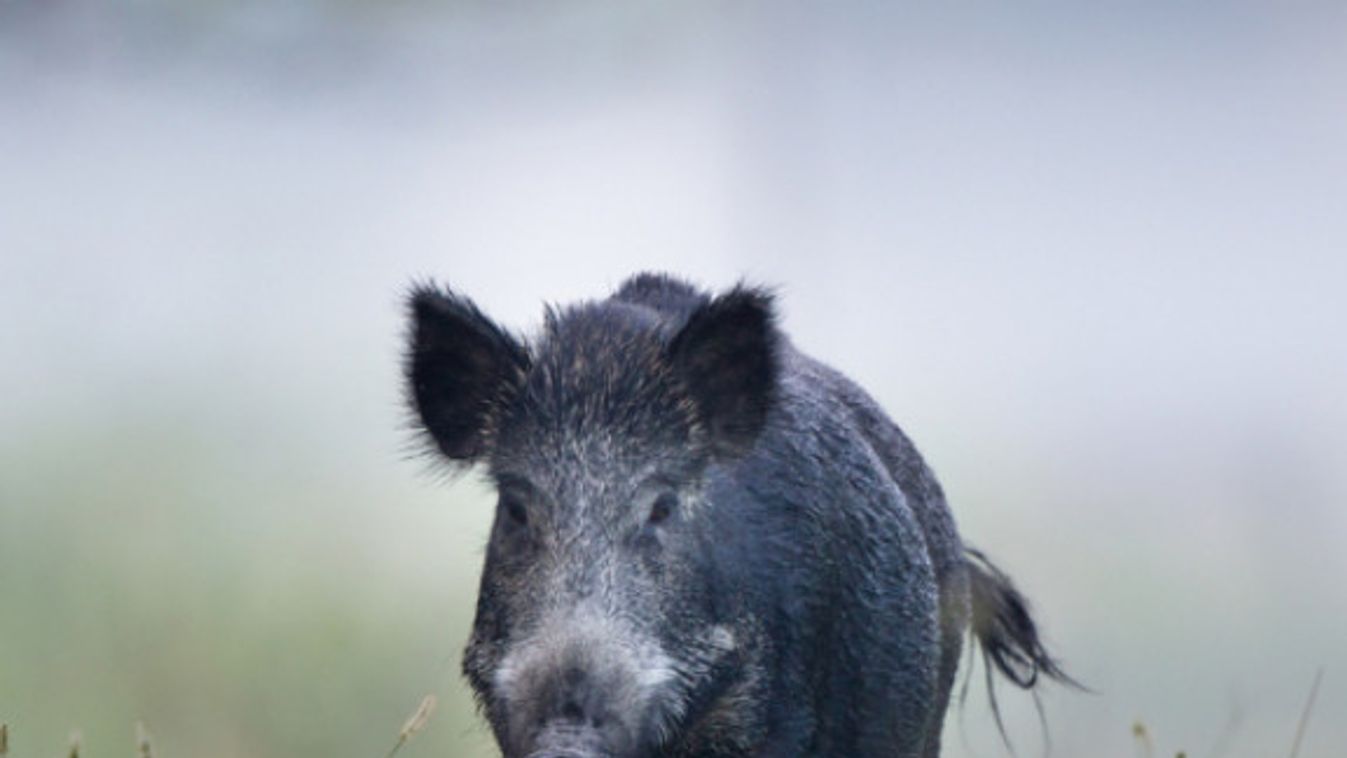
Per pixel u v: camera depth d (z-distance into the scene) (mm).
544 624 22938
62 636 40375
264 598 43344
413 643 43406
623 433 24109
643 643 23188
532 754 21656
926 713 26203
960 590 28734
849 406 27172
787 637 24656
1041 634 31641
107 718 38062
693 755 24234
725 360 24672
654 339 24781
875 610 25516
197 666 39438
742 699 24250
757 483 24672
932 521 28031
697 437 24281
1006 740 30688
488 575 23984
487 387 25375
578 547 23500
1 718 38000
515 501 24031
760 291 25578
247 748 37906
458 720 39750
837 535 25266
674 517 23969
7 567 43406
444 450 25688
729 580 24125
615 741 22500
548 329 25266
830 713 25406
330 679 40125
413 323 25516
